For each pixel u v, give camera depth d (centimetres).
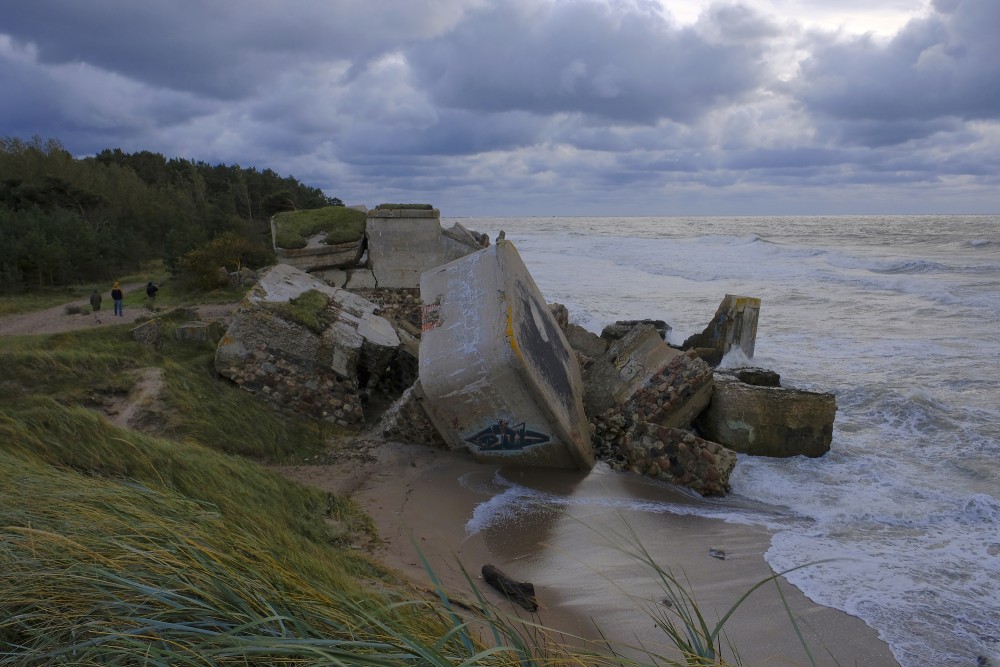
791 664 502
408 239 1532
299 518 672
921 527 776
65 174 5350
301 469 882
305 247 1477
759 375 1266
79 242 3541
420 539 695
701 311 2462
